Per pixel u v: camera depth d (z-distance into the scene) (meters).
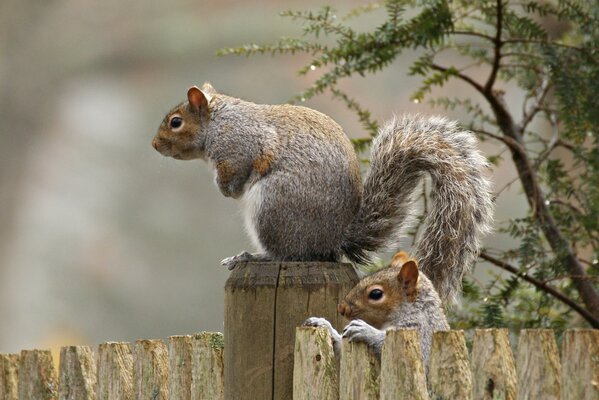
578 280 10.24
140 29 29.41
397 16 10.43
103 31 29.36
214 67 29.67
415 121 8.59
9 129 28.56
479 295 10.10
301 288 6.84
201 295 28.92
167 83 29.97
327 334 6.32
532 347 5.48
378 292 7.39
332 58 10.57
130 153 29.61
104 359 7.80
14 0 28.38
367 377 6.05
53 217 28.73
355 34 10.62
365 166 10.62
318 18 10.62
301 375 6.32
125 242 29.19
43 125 28.84
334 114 28.16
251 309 6.86
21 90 28.67
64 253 28.59
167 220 29.38
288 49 10.69
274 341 6.82
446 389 5.69
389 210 8.34
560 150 13.94
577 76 10.45
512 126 11.05
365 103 28.34
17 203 28.47
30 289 28.09
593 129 10.39
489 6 10.71
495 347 5.64
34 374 8.37
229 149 8.98
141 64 29.72
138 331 28.53
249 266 7.02
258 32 28.98
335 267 7.01
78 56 29.05
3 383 8.70
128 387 7.70
